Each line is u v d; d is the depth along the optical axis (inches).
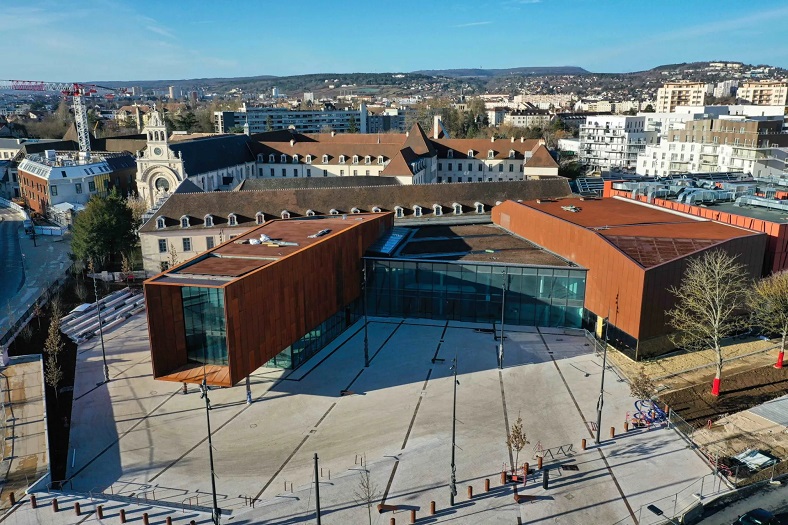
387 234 3218.5
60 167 5226.4
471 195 3998.5
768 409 2026.3
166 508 1590.8
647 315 2347.4
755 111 7731.3
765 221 2684.5
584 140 7834.6
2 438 1907.0
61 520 1546.5
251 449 1849.2
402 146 5949.8
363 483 1589.6
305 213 3695.9
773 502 1583.4
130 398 2165.4
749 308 2581.2
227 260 2241.6
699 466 1738.4
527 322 2807.6
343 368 2377.0
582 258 2714.1
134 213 4426.7
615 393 2144.4
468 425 1952.5
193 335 2092.8
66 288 3324.3
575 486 1658.5
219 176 5502.0
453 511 1565.0
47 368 2378.2
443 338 2659.9
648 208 3282.5
